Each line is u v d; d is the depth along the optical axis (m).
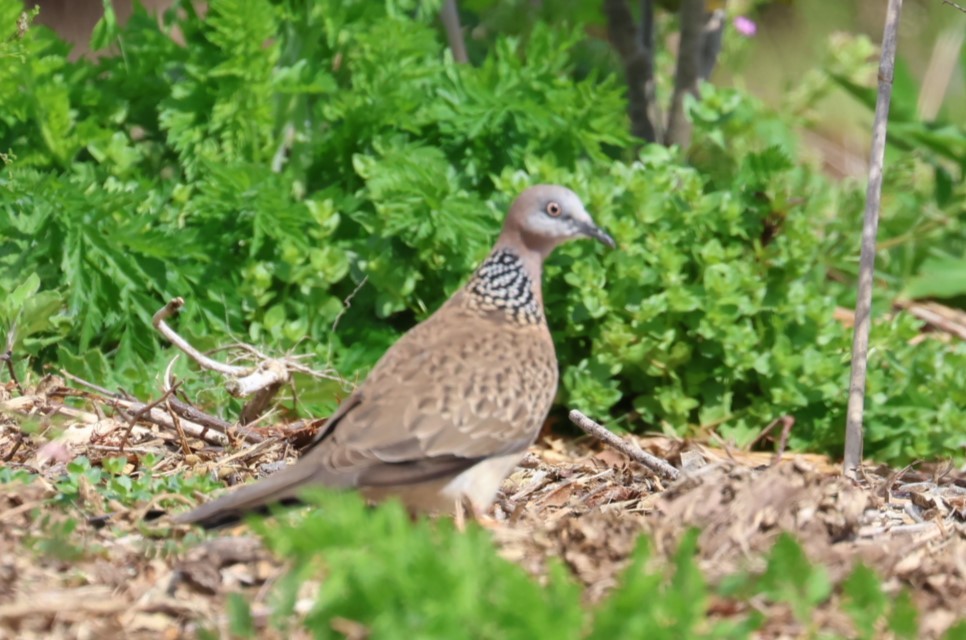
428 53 13.21
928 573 7.46
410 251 12.27
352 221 12.64
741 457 11.62
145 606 6.87
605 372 11.91
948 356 12.52
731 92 13.51
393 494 8.05
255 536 7.51
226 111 12.60
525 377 8.52
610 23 15.29
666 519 7.62
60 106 12.40
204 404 11.16
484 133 12.84
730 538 7.47
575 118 12.85
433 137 13.01
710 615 6.79
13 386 10.55
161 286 11.87
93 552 7.51
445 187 12.05
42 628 6.67
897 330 12.43
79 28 16.89
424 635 5.75
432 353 8.39
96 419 10.12
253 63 12.48
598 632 5.91
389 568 5.99
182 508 8.51
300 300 12.25
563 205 9.33
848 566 7.29
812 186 16.02
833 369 11.86
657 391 12.03
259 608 6.88
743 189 12.55
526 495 9.72
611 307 11.94
